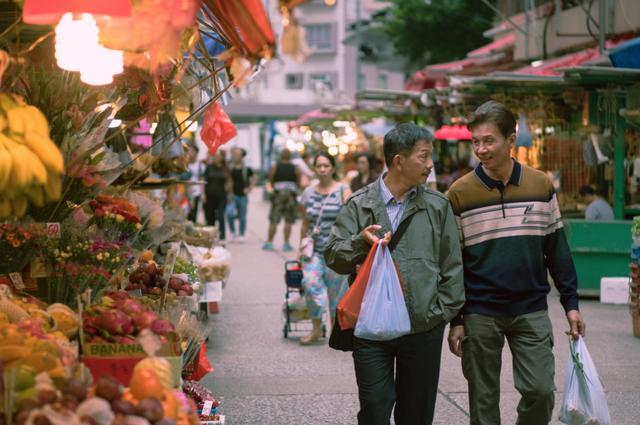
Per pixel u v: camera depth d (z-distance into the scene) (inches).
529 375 214.4
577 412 219.8
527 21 914.7
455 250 211.3
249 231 1120.2
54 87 203.2
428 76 927.7
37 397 139.4
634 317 434.3
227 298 566.9
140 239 274.4
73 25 155.6
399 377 212.5
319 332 426.0
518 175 216.1
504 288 214.8
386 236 205.6
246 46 175.2
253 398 324.2
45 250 206.1
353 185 546.0
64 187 212.7
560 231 220.2
